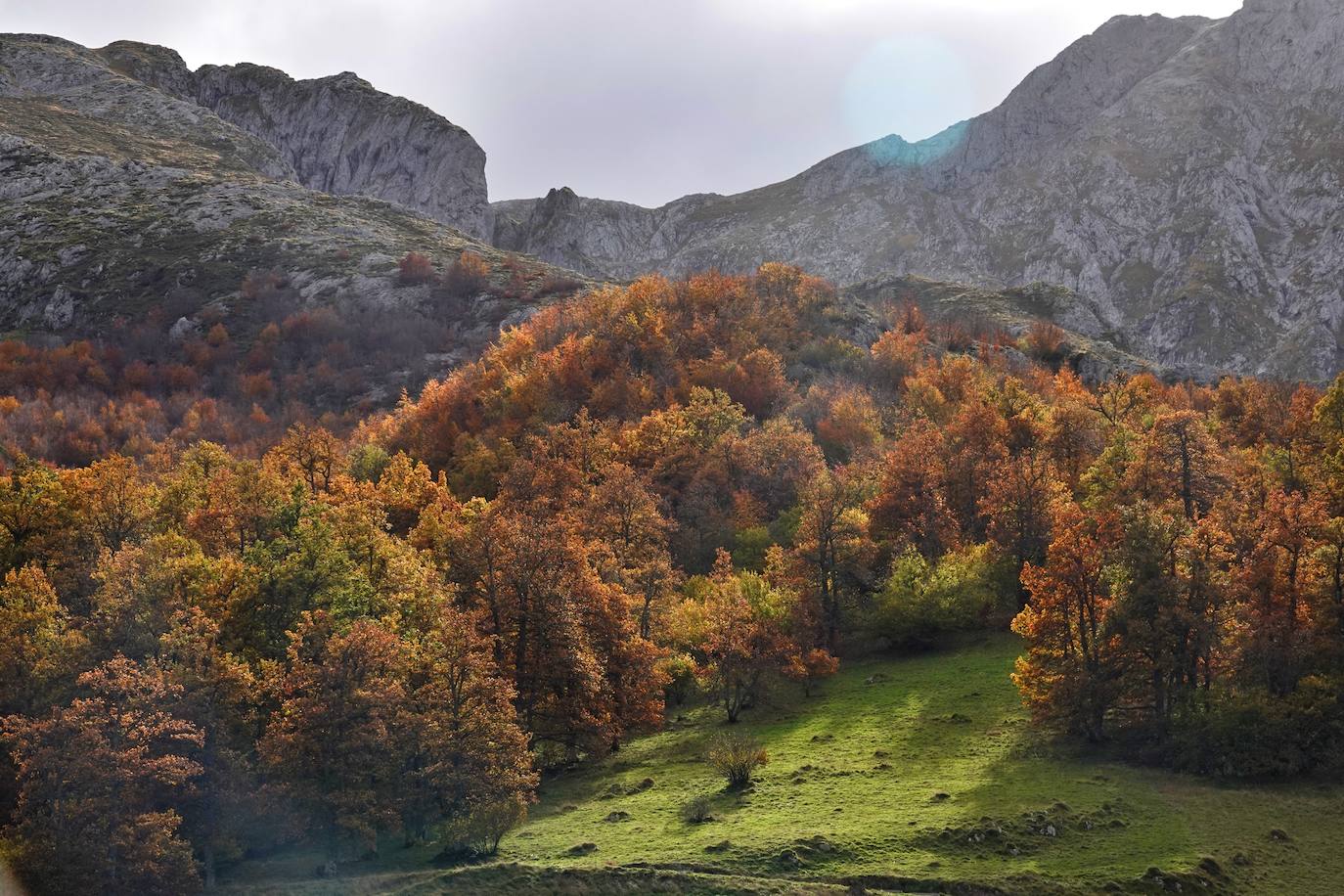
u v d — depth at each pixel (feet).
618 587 218.59
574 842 155.33
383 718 159.22
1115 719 186.19
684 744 213.25
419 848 160.15
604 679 205.98
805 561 270.05
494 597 201.46
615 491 285.43
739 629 228.02
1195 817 148.77
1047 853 141.18
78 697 164.14
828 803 164.25
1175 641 175.32
